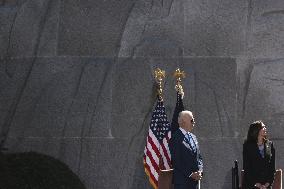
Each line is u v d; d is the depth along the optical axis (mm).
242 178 23953
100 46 28734
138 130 28359
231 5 28797
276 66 28547
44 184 25969
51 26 28812
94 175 28281
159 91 27141
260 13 28750
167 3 28828
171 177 23766
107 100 28484
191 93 28359
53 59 28750
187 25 28703
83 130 28391
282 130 28359
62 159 28312
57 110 28547
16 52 28766
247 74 28578
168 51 28594
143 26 28750
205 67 28594
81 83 28562
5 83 28719
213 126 28312
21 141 28469
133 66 28578
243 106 28469
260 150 23703
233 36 28672
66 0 28828
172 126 26438
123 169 28250
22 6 28812
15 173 25844
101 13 28797
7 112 28625
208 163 28219
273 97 28453
